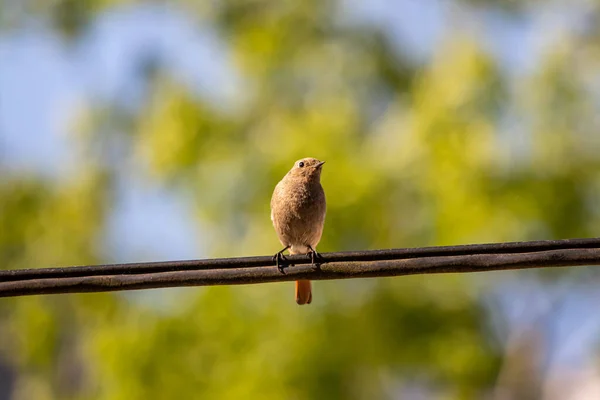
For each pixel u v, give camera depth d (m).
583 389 25.92
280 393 15.19
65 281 8.02
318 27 18.75
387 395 16.22
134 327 16.41
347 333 15.60
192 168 17.11
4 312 21.69
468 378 16.30
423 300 15.99
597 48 17.91
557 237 16.05
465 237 15.37
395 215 15.86
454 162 15.63
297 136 16.42
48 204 19.53
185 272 8.09
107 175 19.48
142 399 15.84
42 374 19.77
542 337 18.84
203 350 15.90
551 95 16.92
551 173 16.30
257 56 18.08
